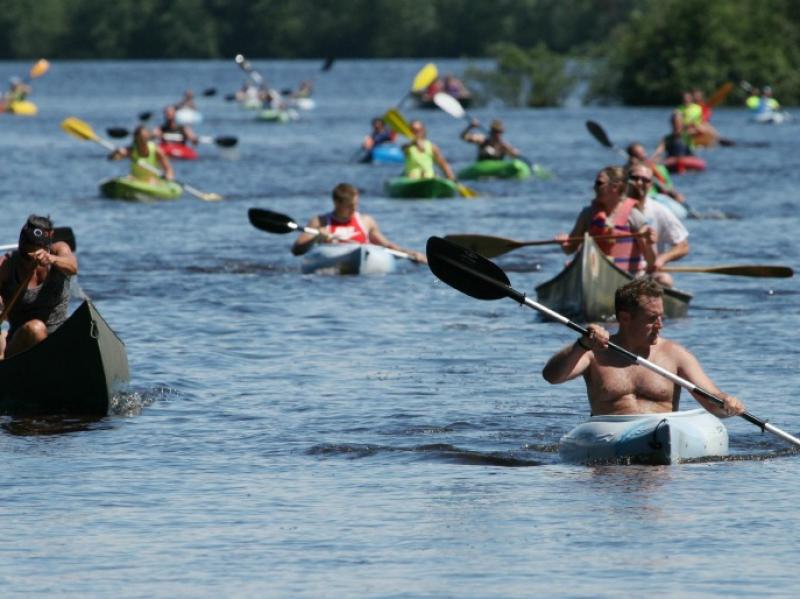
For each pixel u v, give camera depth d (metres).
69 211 90.38
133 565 24.42
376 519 27.09
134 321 50.59
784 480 29.61
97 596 22.88
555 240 52.97
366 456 32.16
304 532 26.27
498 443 33.25
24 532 26.38
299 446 33.09
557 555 24.70
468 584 23.25
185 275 62.09
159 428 35.09
